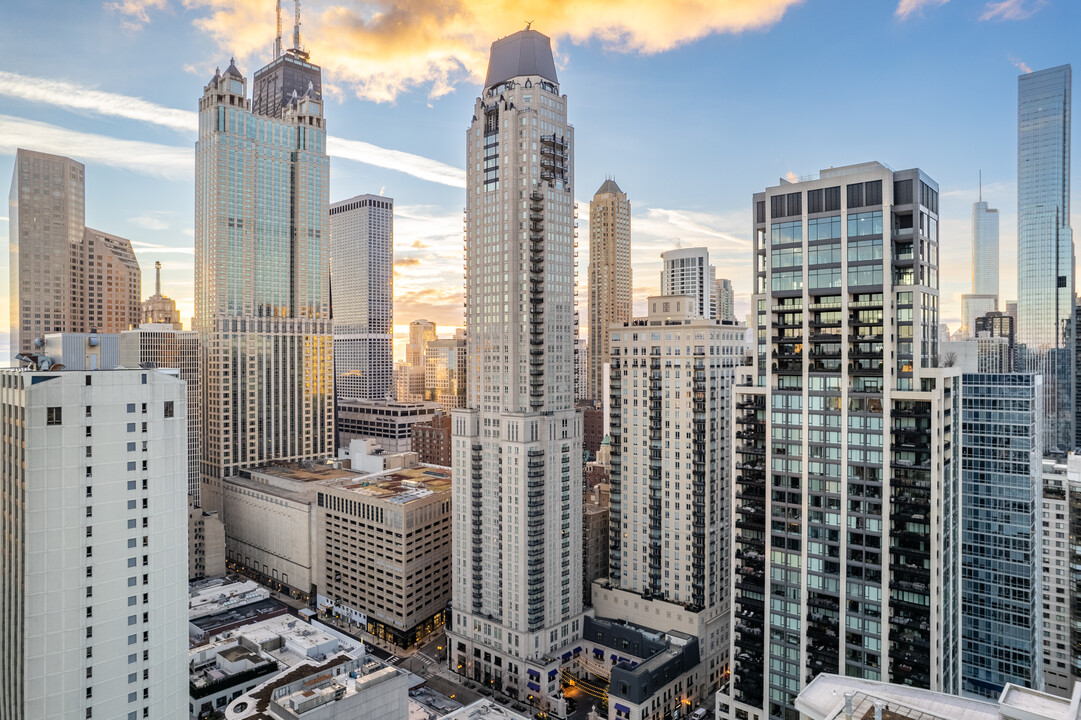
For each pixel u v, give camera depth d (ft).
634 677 571.28
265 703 428.56
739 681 490.08
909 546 413.39
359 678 425.69
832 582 438.81
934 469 403.75
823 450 443.73
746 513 487.20
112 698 363.35
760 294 486.79
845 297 435.53
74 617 351.87
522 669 640.99
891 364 419.33
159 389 379.96
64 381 349.20
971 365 611.06
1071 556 562.25
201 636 620.08
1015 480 589.73
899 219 427.74
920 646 405.59
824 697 316.40
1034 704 290.15
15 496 354.33
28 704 339.77
